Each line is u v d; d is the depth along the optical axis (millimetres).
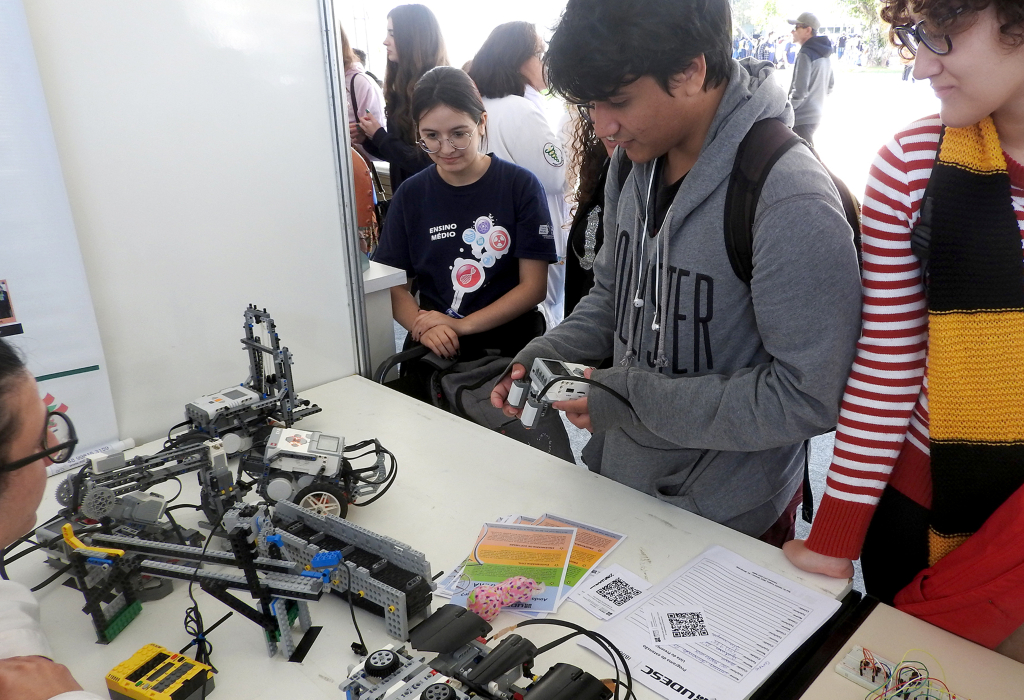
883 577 1102
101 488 986
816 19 3945
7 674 674
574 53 842
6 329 1168
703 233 999
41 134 1125
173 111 1279
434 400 1830
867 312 931
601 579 984
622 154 1229
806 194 877
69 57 1143
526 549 1043
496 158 1975
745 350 1059
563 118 2699
